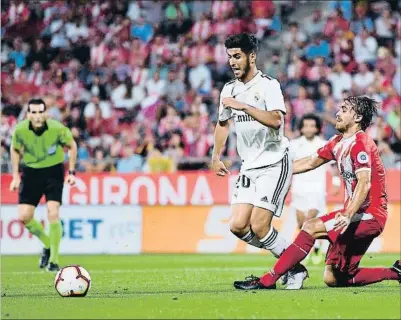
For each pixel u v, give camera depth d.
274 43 91.50
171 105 81.00
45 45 92.62
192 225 64.88
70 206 64.31
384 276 34.03
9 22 93.44
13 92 88.56
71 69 89.75
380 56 87.06
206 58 89.12
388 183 63.66
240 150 34.62
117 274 44.91
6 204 64.31
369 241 33.34
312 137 53.62
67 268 31.50
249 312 25.42
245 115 33.84
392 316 24.47
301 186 54.69
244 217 33.81
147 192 64.88
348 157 32.78
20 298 31.08
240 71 33.62
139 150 75.38
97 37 92.50
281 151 34.00
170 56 89.31
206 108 81.88
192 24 93.50
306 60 87.38
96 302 28.86
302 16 92.81
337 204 62.56
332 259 33.53
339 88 85.12
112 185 64.75
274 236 34.12
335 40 89.31
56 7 94.38
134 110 85.50
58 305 28.03
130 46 91.19
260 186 33.78
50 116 83.56
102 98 87.31
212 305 27.33
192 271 47.03
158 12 93.81
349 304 27.45
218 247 64.88
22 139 48.00
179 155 74.56
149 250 64.88
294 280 33.59
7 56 91.69
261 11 92.50
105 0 95.94
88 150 78.44
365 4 92.38
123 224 64.69
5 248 64.31
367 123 33.31
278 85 33.78
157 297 30.44
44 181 48.56
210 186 65.00
